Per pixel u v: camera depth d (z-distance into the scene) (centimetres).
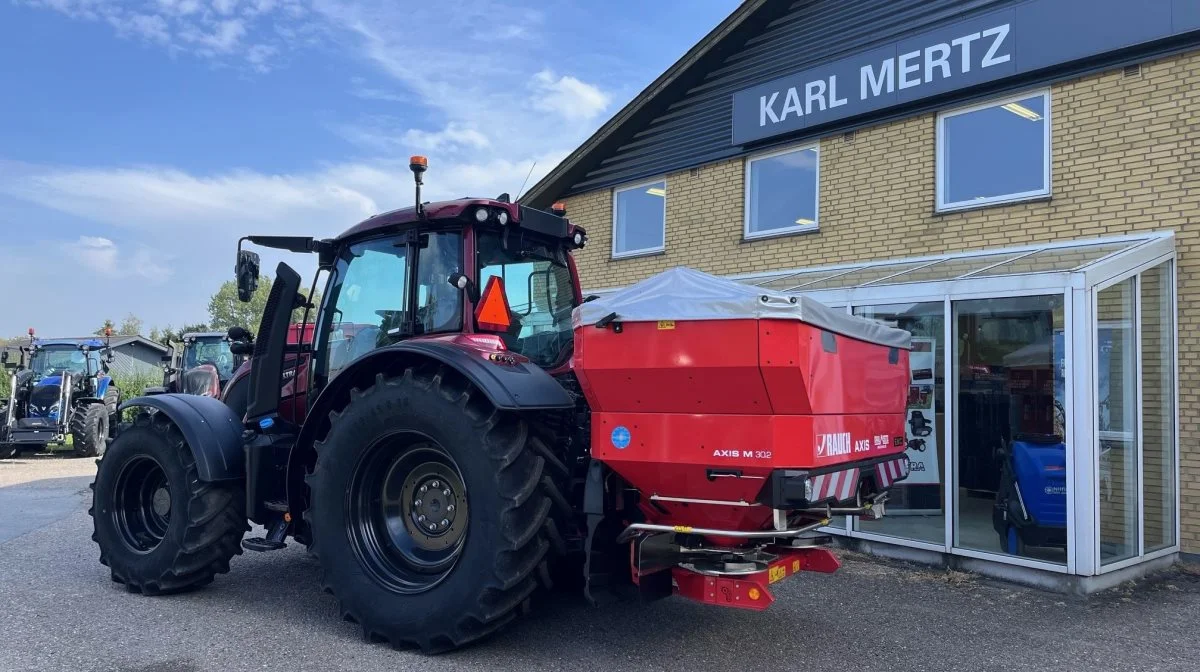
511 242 479
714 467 345
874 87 821
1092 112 684
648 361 354
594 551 387
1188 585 566
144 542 530
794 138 908
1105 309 596
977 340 616
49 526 758
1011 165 741
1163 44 645
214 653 396
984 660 408
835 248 866
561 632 434
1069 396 546
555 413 412
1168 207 639
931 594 539
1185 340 626
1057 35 694
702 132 1016
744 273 956
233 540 508
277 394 518
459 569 386
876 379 426
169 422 521
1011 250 709
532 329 485
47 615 462
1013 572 573
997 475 596
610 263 1124
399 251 475
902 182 811
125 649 402
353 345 491
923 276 679
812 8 909
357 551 424
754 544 382
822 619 473
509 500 373
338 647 407
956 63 759
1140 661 411
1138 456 603
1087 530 534
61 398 1476
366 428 420
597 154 1132
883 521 661
